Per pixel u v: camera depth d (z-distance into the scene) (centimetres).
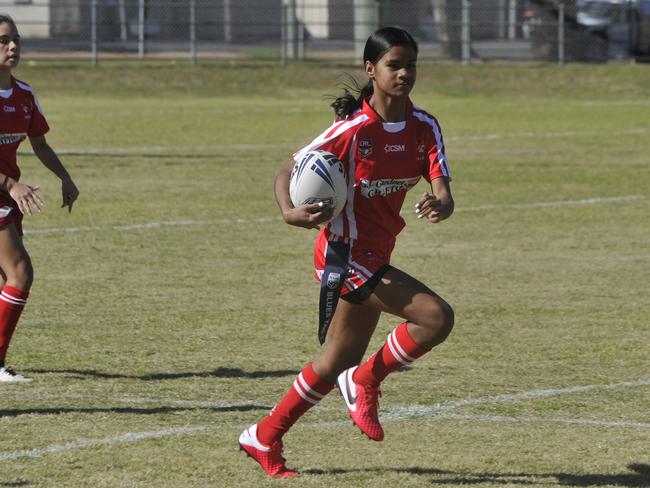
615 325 3259
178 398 2508
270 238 4659
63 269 3975
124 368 2750
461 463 2092
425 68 14038
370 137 1950
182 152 7719
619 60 15000
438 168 1981
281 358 2867
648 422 2366
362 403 1955
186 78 13312
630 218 5225
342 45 16488
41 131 2759
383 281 1933
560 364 2838
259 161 7269
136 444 2184
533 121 10350
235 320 3275
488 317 3350
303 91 13188
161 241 4556
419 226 5016
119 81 13062
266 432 1984
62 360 2814
